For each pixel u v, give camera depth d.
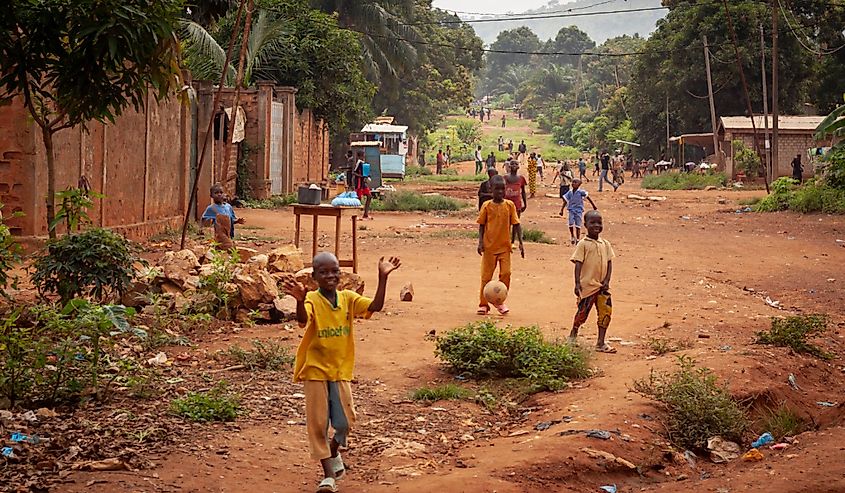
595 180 60.38
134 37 9.27
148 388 7.75
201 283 10.90
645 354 9.88
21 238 13.82
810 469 6.21
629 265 17.77
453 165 85.56
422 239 21.33
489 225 12.09
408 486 5.81
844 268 18.06
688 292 14.50
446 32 81.56
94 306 7.78
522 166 83.50
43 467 5.84
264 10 32.06
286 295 11.29
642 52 62.81
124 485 5.58
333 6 51.34
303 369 5.79
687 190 45.25
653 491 6.07
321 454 5.70
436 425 7.36
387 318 11.50
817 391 9.20
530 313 12.22
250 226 23.75
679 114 61.19
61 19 9.31
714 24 55.59
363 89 40.84
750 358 9.40
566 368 8.76
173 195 20.95
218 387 7.68
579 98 141.62
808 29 58.53
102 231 9.69
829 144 47.69
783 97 55.69
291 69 37.09
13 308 9.79
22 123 13.80
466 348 8.98
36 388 7.47
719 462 6.96
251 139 31.25
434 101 79.31
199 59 30.52
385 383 8.56
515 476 5.99
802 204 29.69
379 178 34.88
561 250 19.62
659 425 7.29
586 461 6.31
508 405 8.03
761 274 17.19
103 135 16.47
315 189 13.33
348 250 18.84
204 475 5.88
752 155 46.78
